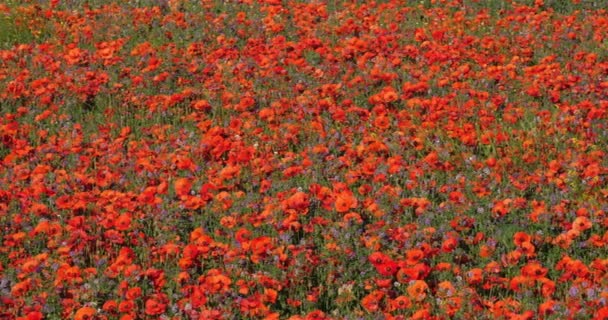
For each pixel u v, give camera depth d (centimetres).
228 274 624
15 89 994
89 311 569
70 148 872
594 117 865
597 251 654
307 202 694
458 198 720
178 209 724
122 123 957
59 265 631
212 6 1435
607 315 531
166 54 1170
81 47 1237
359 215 691
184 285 617
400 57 1115
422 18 1388
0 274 640
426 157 784
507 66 1035
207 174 806
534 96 978
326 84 992
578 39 1194
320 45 1151
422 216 706
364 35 1209
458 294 585
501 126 890
